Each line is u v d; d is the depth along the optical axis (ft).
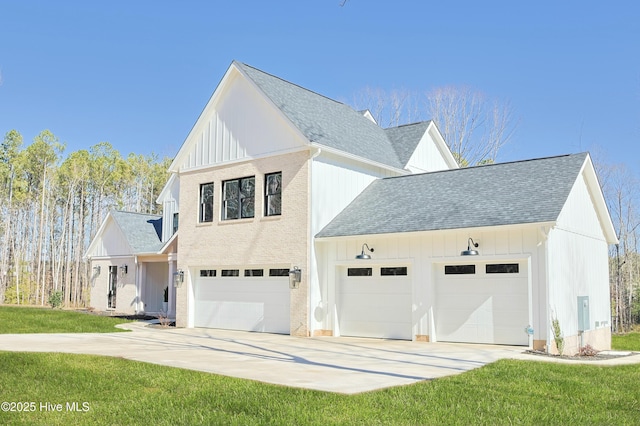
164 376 33.27
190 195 75.36
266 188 67.82
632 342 92.58
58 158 194.08
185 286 74.43
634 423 25.40
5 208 186.09
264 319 67.21
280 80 75.46
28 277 182.60
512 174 61.36
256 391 29.04
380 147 78.54
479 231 53.06
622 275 150.30
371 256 60.64
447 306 56.13
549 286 49.73
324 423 23.58
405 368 37.99
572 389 31.78
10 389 29.99
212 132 73.82
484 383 32.27
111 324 72.95
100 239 107.96
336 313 62.75
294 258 63.67
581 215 60.90
